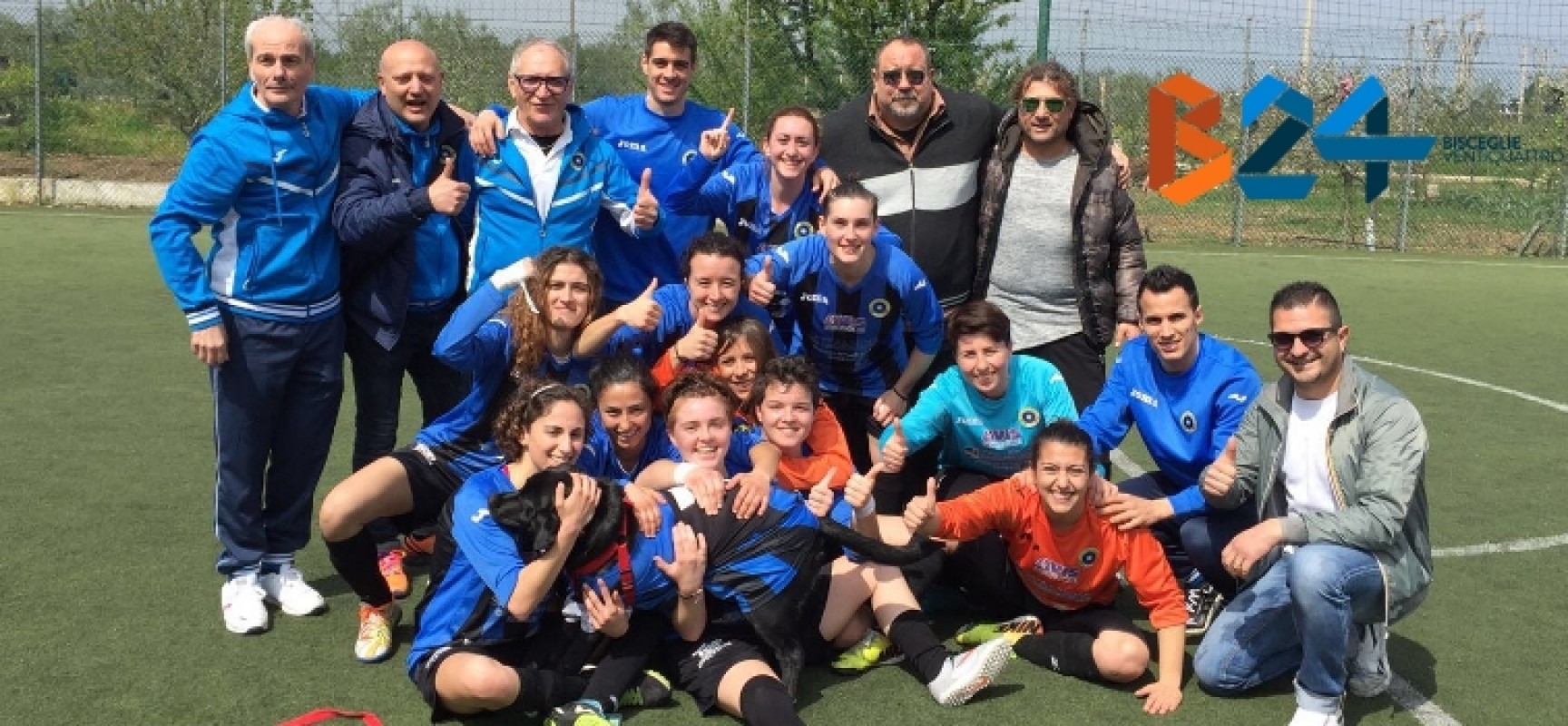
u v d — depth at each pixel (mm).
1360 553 3865
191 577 4934
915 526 4254
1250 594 4188
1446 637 4668
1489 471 6801
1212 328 10898
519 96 5031
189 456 6449
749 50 16859
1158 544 4281
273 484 4707
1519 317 11750
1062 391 4809
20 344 8875
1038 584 4445
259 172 4387
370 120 4781
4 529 5355
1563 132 16781
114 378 8000
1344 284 13477
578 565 3818
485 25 18031
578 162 5176
